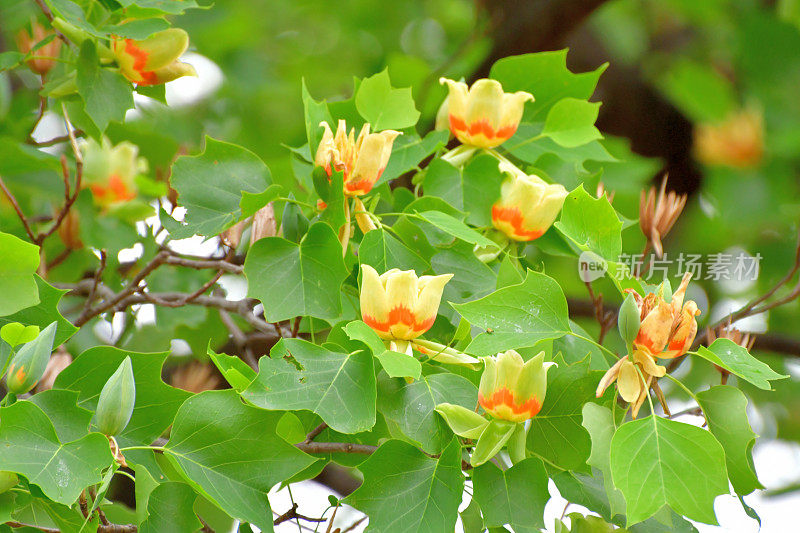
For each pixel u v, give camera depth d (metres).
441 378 1.75
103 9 1.94
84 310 1.92
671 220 1.88
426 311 1.72
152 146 2.30
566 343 1.82
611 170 2.06
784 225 3.11
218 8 2.87
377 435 1.78
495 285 1.82
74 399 1.71
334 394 1.70
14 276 1.72
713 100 3.06
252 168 1.82
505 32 2.73
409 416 1.73
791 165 3.03
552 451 1.75
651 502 1.68
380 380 1.74
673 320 1.70
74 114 1.96
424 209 1.82
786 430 3.12
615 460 1.68
